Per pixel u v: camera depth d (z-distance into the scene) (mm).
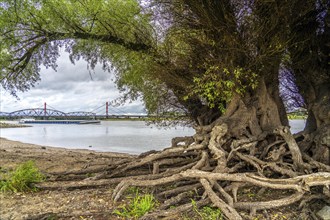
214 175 6059
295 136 8844
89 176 8406
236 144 7676
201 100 11258
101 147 22641
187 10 7688
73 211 5711
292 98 11148
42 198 6586
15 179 7168
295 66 9180
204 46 8227
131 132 42156
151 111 13117
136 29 9906
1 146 21562
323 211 5789
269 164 7027
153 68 10219
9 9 9016
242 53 7871
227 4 7273
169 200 5867
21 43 9922
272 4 7004
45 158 13109
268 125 8508
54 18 9562
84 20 9766
